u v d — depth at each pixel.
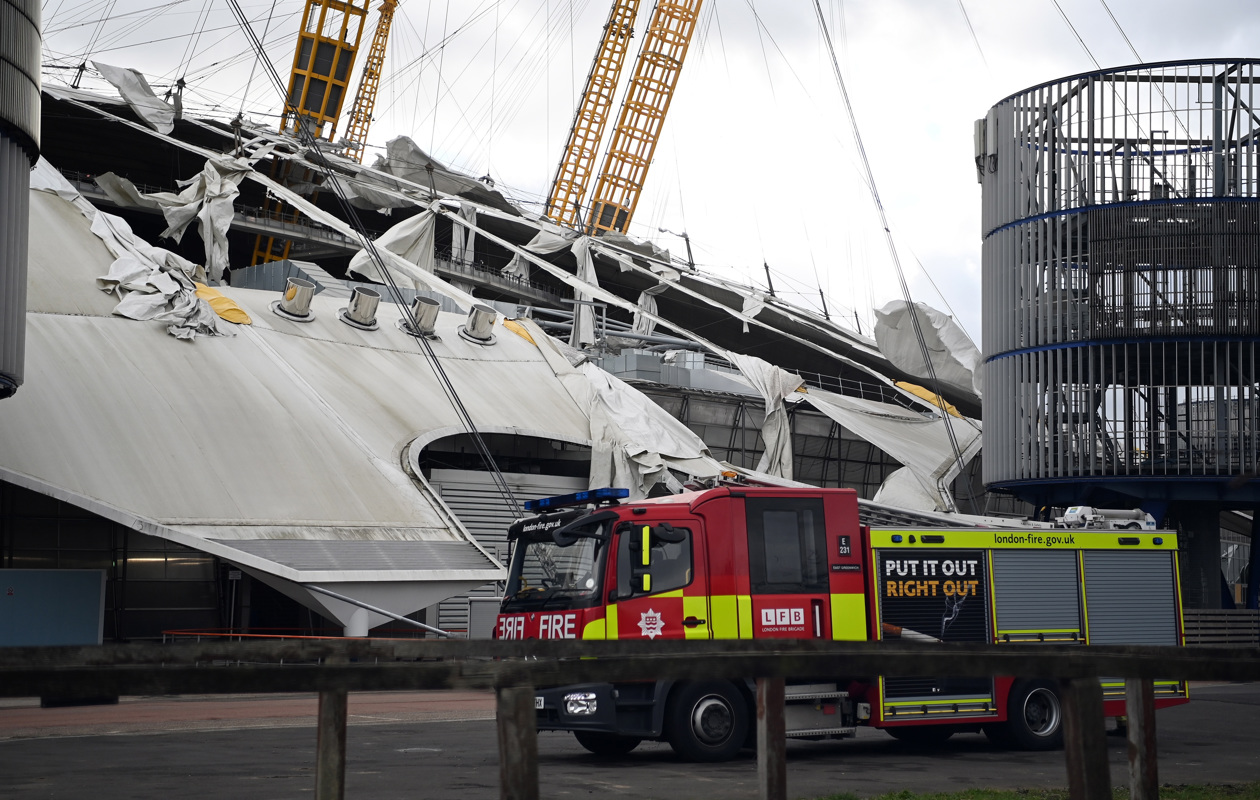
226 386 40.81
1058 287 44.28
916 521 18.94
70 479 32.34
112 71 72.00
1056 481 43.81
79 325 40.69
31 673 3.98
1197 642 35.53
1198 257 42.28
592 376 53.59
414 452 41.94
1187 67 42.97
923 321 67.56
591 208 119.50
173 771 13.20
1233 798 10.49
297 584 32.91
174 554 40.22
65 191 48.59
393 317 54.41
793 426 64.06
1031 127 45.47
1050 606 17.52
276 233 82.88
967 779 13.16
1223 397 41.81
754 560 15.88
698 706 15.21
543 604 16.11
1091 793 5.34
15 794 11.16
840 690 16.03
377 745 16.69
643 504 15.76
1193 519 45.25
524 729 4.70
